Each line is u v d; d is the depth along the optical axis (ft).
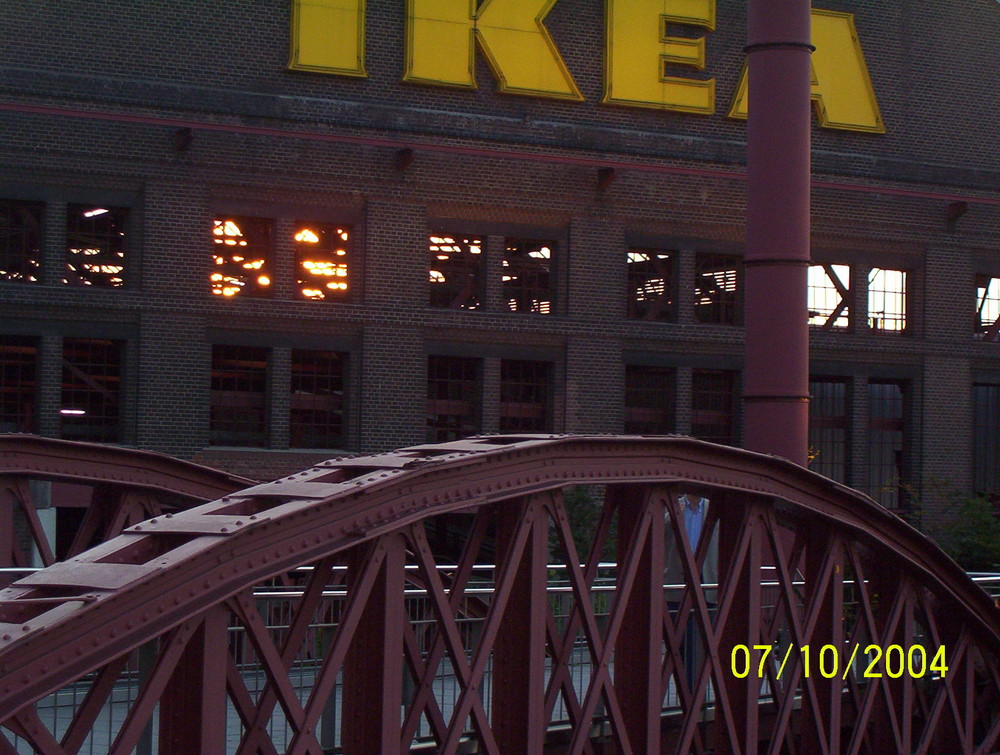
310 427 96.63
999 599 52.60
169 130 91.50
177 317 91.97
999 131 118.83
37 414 89.10
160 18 91.30
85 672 22.58
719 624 36.81
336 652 27.14
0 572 35.27
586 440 32.24
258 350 95.81
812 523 41.22
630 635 35.58
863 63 112.98
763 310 59.31
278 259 94.94
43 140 88.38
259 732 27.25
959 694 49.01
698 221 107.34
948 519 116.06
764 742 48.70
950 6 117.29
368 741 28.53
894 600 43.62
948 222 117.19
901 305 117.08
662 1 105.29
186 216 92.17
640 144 104.94
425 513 28.50
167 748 25.89
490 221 101.14
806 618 40.37
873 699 45.21
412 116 97.91
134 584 23.24
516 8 100.99
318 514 26.55
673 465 34.99
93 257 90.94
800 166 59.62
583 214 103.65
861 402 114.32
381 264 97.45
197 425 92.43
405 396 98.12
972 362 118.32
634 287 107.14
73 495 89.25
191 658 25.41
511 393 102.63
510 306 102.58
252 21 93.71
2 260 88.94
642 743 34.88
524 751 31.48
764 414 59.00
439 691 43.75
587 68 103.76
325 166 95.81
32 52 88.02
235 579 25.08
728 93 108.17
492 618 30.48
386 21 97.66
